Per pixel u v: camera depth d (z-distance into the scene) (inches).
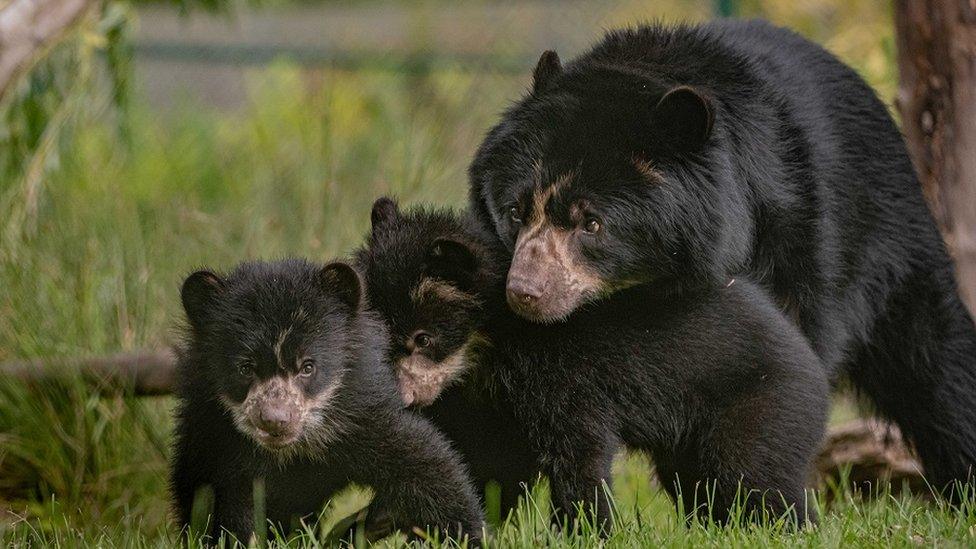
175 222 611.2
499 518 431.5
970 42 490.0
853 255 442.3
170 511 421.7
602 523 395.2
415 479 399.2
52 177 647.8
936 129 499.2
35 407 514.0
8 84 526.9
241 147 928.3
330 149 688.4
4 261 545.0
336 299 406.9
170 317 544.1
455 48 1057.5
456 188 653.9
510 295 402.6
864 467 542.3
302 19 1246.3
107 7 645.9
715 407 416.2
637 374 415.2
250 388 391.9
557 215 407.2
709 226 404.8
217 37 1163.9
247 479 402.3
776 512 405.4
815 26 931.3
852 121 453.7
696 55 427.2
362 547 390.6
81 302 540.4
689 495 432.8
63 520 491.2
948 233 496.7
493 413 429.1
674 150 404.2
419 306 415.8
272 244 615.5
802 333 424.8
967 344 475.5
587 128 408.8
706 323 415.8
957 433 477.7
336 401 398.9
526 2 1045.8
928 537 359.9
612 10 983.0
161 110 1013.2
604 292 413.1
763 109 421.4
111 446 514.6
